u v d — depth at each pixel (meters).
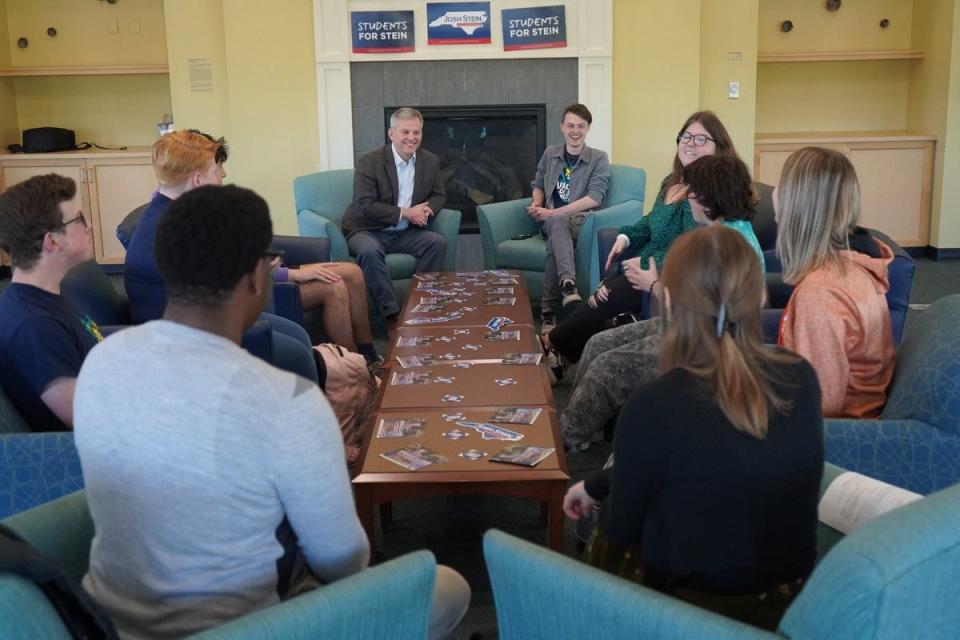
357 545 1.54
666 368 1.66
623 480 1.63
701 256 1.62
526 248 5.70
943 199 7.33
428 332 3.64
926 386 2.31
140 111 7.77
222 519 1.41
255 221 1.49
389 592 1.43
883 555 1.22
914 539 1.25
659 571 1.64
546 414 2.71
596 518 2.56
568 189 5.87
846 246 2.52
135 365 1.43
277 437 1.41
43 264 2.42
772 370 1.62
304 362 3.30
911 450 2.28
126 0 7.61
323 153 6.86
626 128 6.95
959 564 1.29
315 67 6.82
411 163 5.75
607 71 6.73
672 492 1.60
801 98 7.86
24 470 2.31
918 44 7.59
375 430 2.61
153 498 1.41
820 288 2.45
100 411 1.44
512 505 3.20
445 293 4.36
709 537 1.59
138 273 3.36
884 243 3.19
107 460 1.43
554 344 4.21
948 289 6.43
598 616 1.46
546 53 6.71
